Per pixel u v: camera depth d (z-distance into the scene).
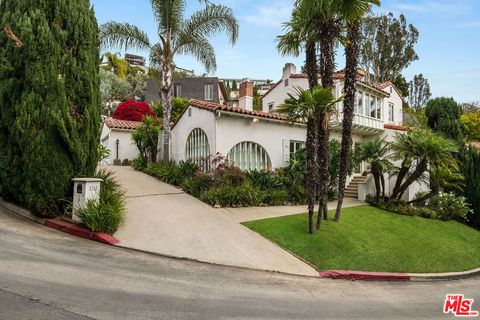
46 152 8.36
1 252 6.16
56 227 8.23
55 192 8.55
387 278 7.49
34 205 8.50
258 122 14.82
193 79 39.19
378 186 15.14
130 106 27.83
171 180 14.20
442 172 14.46
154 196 11.95
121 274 5.76
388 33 43.50
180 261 6.86
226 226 9.23
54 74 8.52
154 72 17.16
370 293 6.37
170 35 15.73
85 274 5.56
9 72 8.78
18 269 5.44
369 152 14.97
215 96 38.97
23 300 4.38
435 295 6.72
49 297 4.54
